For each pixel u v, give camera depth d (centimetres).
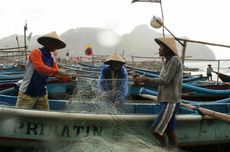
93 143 521
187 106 634
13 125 498
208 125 611
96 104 591
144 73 1290
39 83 548
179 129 588
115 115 540
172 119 530
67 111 520
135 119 548
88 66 1784
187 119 584
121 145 529
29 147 518
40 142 516
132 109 643
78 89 610
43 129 512
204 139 609
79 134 527
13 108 491
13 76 1198
